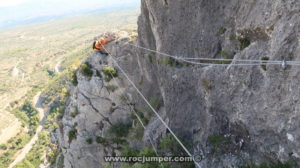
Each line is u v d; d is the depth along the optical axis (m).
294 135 10.60
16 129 147.25
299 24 10.48
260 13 12.41
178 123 18.91
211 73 15.12
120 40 32.38
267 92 11.70
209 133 15.55
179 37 19.08
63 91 44.34
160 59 21.59
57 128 46.31
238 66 13.27
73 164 33.69
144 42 27.33
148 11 24.70
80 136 32.97
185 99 18.50
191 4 17.55
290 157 11.01
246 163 13.02
